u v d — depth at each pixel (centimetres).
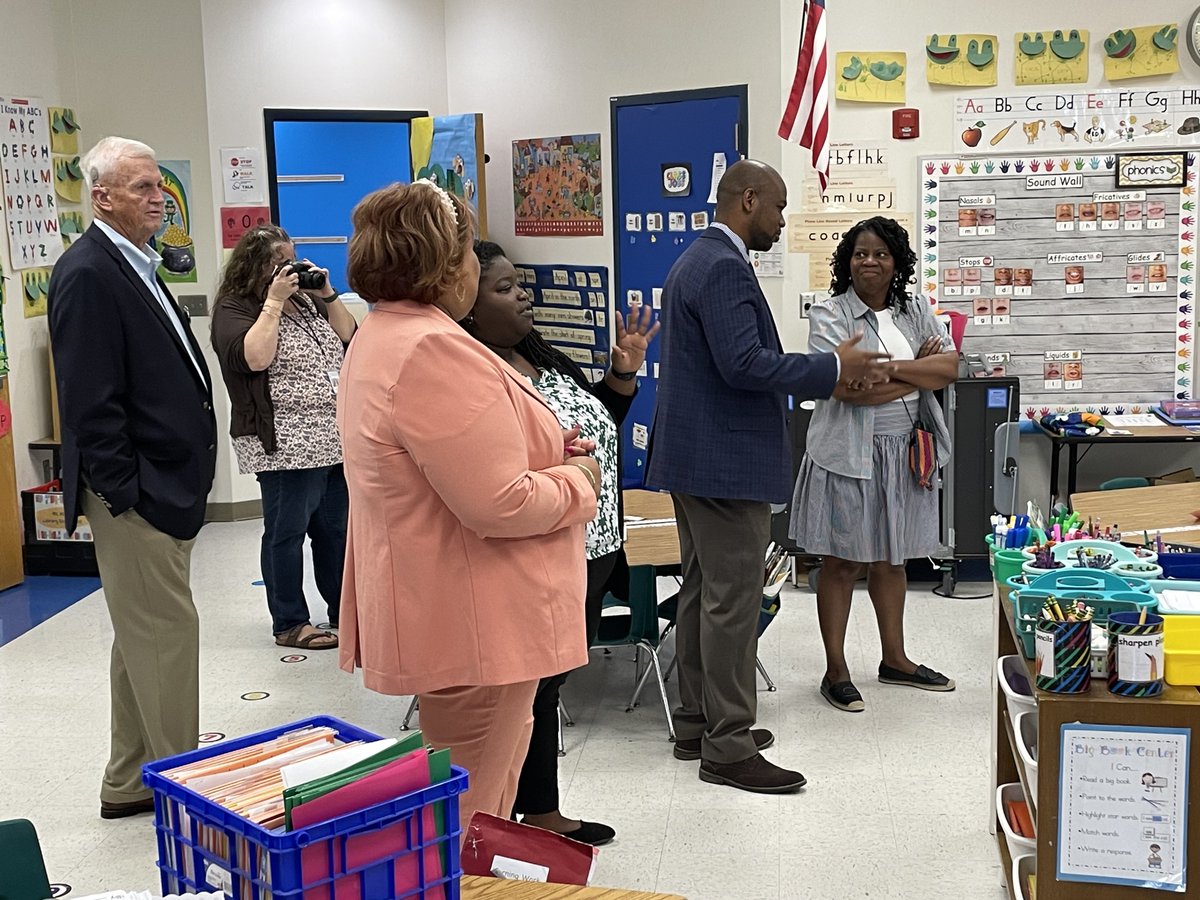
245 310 538
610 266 781
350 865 159
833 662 484
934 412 479
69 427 363
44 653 565
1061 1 630
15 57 708
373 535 238
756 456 390
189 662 384
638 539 485
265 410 536
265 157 804
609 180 772
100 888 352
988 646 545
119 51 771
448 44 866
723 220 396
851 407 466
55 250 752
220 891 163
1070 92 636
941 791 407
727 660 407
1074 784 265
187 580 384
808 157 658
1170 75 630
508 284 317
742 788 411
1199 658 266
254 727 469
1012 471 608
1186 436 603
